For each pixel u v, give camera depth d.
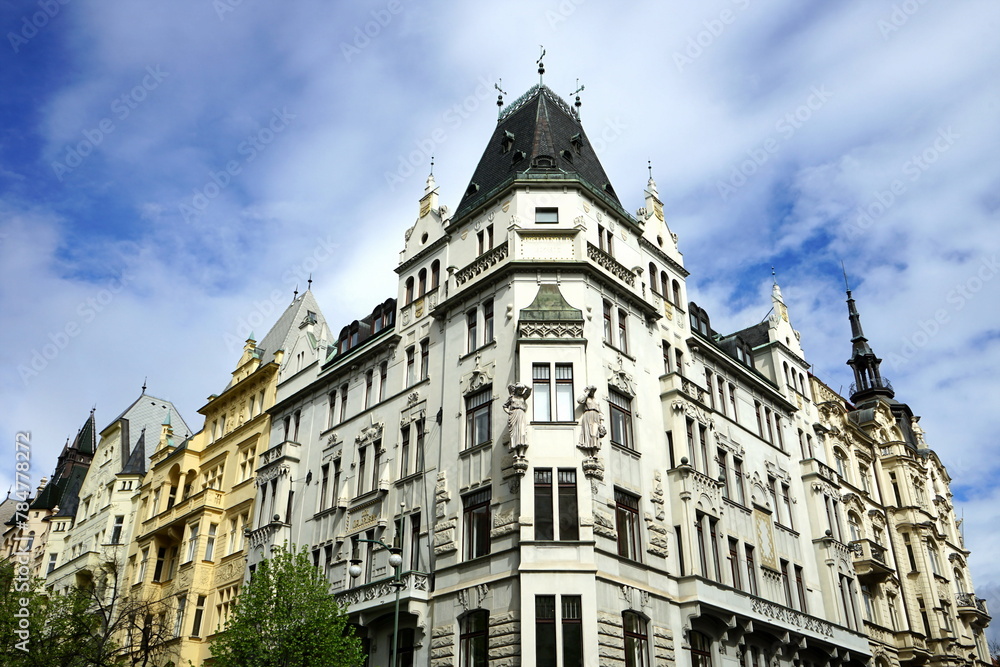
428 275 41.28
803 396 51.09
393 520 36.31
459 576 31.31
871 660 44.19
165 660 45.12
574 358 32.44
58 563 70.25
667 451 36.19
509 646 28.08
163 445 59.81
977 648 60.44
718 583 34.19
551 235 35.84
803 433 49.31
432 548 33.28
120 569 57.31
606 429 32.75
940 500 64.31
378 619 33.78
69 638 39.12
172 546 53.31
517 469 30.16
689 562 33.53
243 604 32.25
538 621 27.80
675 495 35.03
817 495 46.12
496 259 36.41
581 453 30.66
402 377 39.91
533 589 28.19
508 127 44.50
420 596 32.06
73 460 89.50
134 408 72.69
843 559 45.84
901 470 58.72
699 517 35.53
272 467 45.31
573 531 29.45
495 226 37.94
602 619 28.52
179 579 48.25
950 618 56.81
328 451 42.84
